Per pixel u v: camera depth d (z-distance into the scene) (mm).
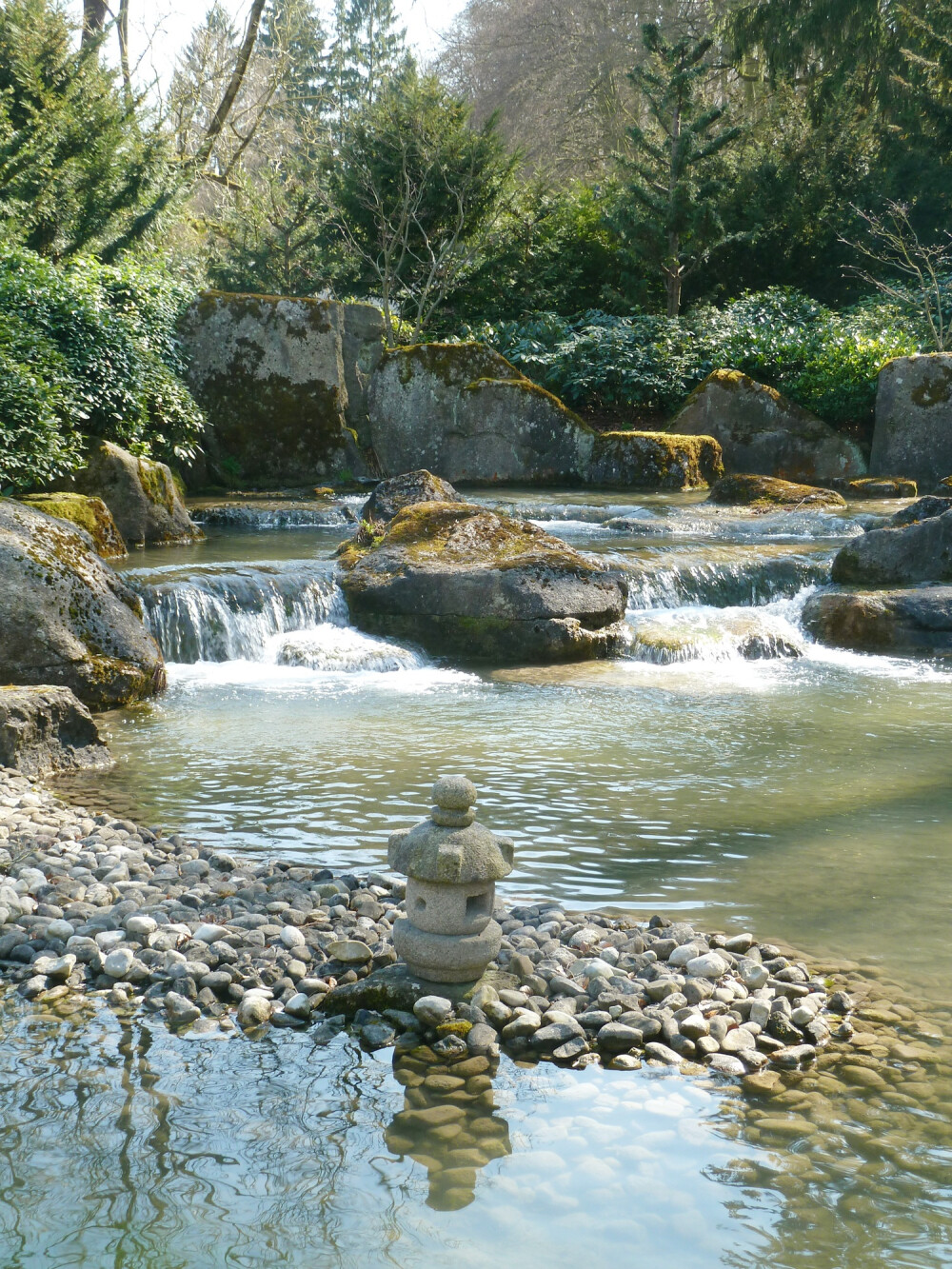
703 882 4871
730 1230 2619
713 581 11047
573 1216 2670
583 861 5109
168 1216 2648
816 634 10273
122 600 8375
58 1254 2504
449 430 18328
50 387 12500
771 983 3879
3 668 7281
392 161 21719
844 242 22109
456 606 9516
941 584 10562
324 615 9922
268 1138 2994
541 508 14648
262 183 27281
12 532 7895
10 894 4453
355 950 4020
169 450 15859
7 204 16797
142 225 18594
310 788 6082
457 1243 2561
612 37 36500
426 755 6719
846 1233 2611
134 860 4949
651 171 21859
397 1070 3379
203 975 3904
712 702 8148
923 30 23953
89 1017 3686
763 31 26219
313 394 17859
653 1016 3637
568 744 7020
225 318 17438
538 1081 3316
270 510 14891
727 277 23562
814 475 18016
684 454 17406
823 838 5422
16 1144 2936
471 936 3795
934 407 16969
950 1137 3014
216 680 8656
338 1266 2473
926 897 4723
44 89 17766
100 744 6629
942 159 23750
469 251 22312
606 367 20125
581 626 9578
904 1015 3709
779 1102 3188
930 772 6484
